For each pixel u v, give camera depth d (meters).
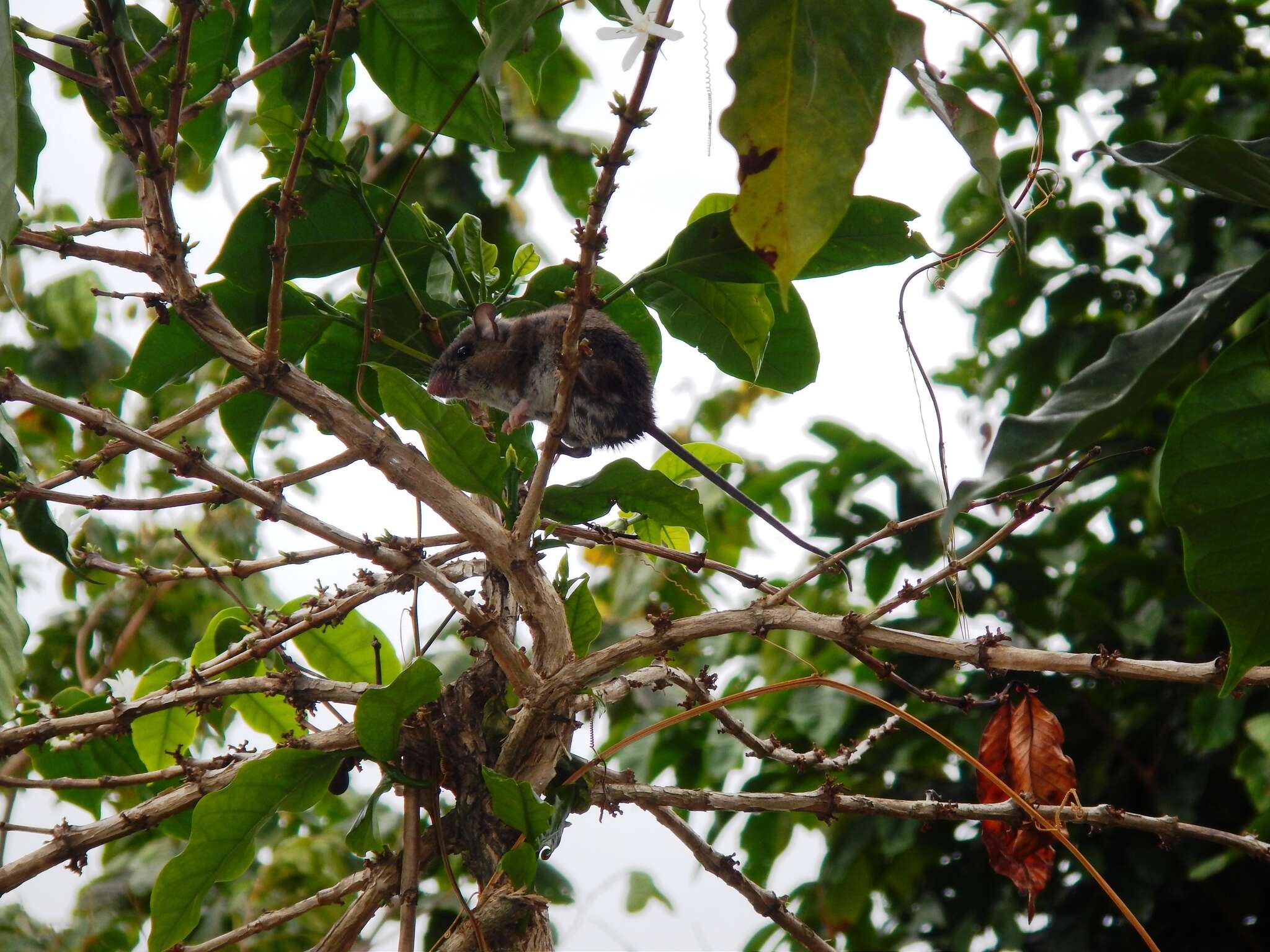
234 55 3.69
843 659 5.84
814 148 1.93
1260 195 2.18
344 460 3.04
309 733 3.48
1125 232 6.57
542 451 2.73
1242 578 2.30
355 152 3.28
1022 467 1.84
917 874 5.64
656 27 2.13
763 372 3.71
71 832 2.87
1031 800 3.02
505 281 3.90
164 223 2.64
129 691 3.70
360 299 3.70
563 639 2.97
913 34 1.96
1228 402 2.18
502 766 2.91
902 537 5.89
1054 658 2.69
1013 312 6.65
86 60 3.29
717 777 5.79
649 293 3.44
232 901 5.69
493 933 2.72
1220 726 4.98
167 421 3.00
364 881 3.04
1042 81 6.57
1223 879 5.29
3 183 2.28
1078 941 5.20
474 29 3.51
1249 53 6.68
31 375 6.68
